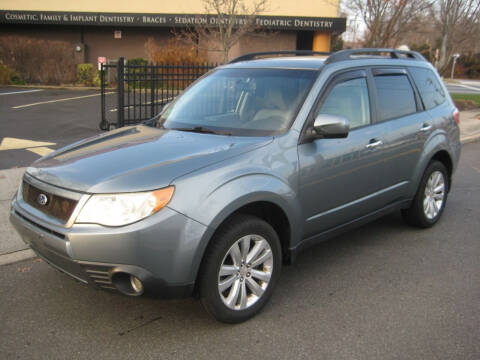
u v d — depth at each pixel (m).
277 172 3.36
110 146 3.53
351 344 3.08
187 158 3.13
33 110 14.39
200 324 3.32
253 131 3.64
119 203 2.80
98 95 18.28
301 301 3.65
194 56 19.61
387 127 4.36
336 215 3.98
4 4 22.62
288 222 3.51
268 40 22.19
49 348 3.03
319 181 3.69
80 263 2.82
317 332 3.22
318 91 3.79
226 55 14.29
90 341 3.12
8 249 4.48
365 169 4.11
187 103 4.32
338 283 3.96
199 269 3.04
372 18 12.38
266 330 3.25
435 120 5.02
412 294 3.77
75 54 23.48
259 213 3.57
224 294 3.30
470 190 6.91
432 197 5.18
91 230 2.78
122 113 10.36
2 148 8.97
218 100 4.12
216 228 2.97
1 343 3.08
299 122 3.62
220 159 3.16
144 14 22.22
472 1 14.21
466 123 13.51
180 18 22.02
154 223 2.79
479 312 3.49
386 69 4.58
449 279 4.04
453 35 14.91
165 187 2.86
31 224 3.12
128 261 2.78
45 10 22.67
